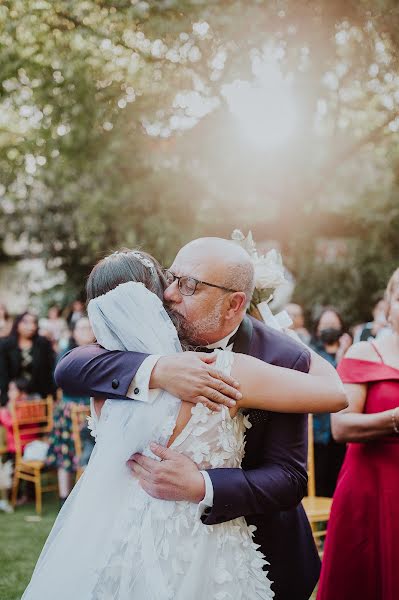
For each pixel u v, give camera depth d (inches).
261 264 82.1
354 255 404.5
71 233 479.8
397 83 227.9
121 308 68.8
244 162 278.2
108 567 65.3
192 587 64.0
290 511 75.9
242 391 67.1
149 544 64.6
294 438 70.8
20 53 237.6
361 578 97.8
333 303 402.6
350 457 102.2
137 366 67.0
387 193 372.8
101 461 67.3
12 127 303.3
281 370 68.8
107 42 239.3
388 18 193.0
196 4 199.9
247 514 67.0
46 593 65.4
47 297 542.9
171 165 278.2
